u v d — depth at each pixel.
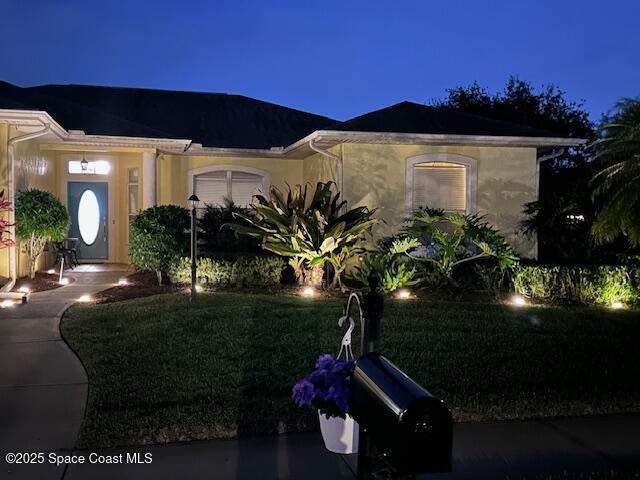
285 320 8.91
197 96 20.09
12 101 11.88
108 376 6.46
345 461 4.71
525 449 5.01
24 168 13.16
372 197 13.48
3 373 6.65
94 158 16.52
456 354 7.42
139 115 18.53
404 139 13.11
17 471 4.45
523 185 14.09
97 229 16.66
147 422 5.24
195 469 4.54
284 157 17.22
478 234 11.41
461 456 4.86
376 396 3.30
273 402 5.72
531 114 25.05
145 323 8.76
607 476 4.50
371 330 4.11
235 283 11.98
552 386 6.42
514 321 9.38
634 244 11.81
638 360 7.42
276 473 4.50
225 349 7.43
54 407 5.67
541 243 13.66
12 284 11.85
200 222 13.79
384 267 11.57
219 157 17.17
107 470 4.49
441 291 11.77
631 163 11.34
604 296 11.52
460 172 13.94
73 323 8.88
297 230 11.50
